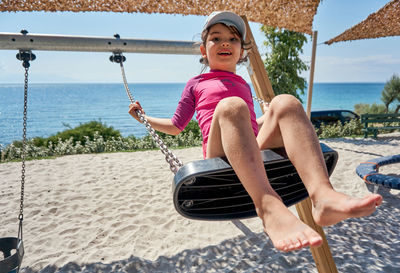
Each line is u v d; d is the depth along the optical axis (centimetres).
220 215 134
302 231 101
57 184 584
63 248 362
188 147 988
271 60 1347
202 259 334
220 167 115
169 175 632
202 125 179
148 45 264
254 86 271
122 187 564
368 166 479
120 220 432
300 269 306
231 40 194
